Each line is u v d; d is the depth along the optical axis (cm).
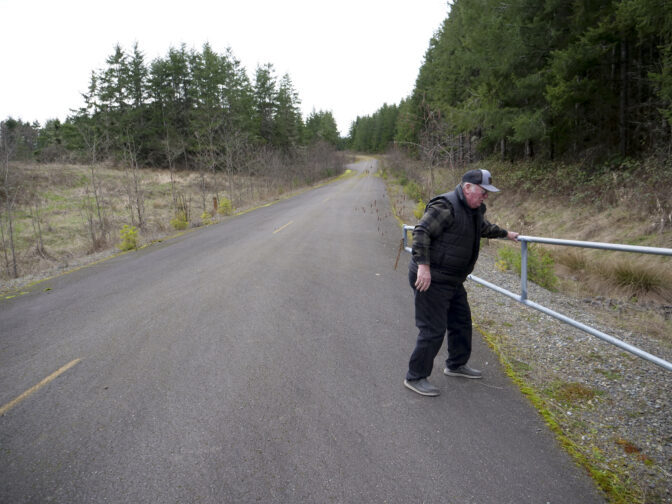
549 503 209
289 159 4347
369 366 374
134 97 4388
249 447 261
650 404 295
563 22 1498
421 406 304
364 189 3353
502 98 1684
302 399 319
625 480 223
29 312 602
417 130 1645
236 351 414
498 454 247
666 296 698
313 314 522
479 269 759
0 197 2058
